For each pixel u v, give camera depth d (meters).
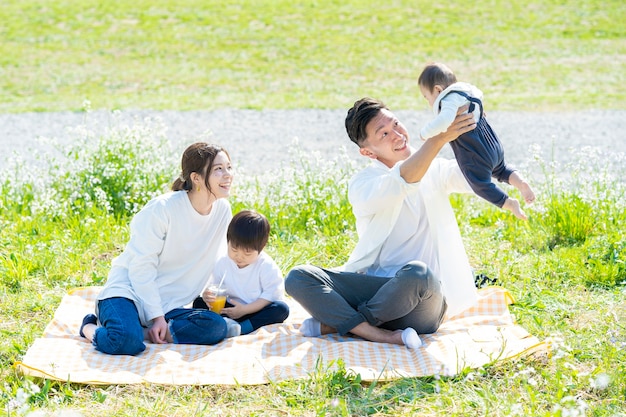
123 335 7.31
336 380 6.70
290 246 10.91
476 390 6.58
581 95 25.31
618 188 12.38
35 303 8.83
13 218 11.91
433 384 6.64
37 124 21.48
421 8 39.31
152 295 7.76
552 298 8.82
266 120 22.09
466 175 8.04
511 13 38.19
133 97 25.36
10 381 6.89
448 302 7.96
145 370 6.98
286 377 6.81
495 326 7.91
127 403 6.43
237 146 19.12
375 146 7.77
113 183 12.87
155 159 13.59
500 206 7.98
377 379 6.69
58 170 14.75
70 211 12.02
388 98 25.09
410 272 7.39
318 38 34.44
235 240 7.99
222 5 39.94
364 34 35.12
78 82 27.83
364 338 7.71
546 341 7.34
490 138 8.17
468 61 30.88
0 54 31.84
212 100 24.88
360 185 7.68
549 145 19.23
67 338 7.87
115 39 34.31
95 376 6.82
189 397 6.59
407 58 31.41
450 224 7.96
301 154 13.36
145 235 7.78
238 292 8.25
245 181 13.84
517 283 9.38
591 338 7.63
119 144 13.57
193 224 7.95
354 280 7.80
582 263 9.70
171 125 21.30
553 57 31.25
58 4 40.00
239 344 7.68
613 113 22.69
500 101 24.64
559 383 6.55
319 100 24.92
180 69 29.83
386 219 7.80
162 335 7.70
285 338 7.70
